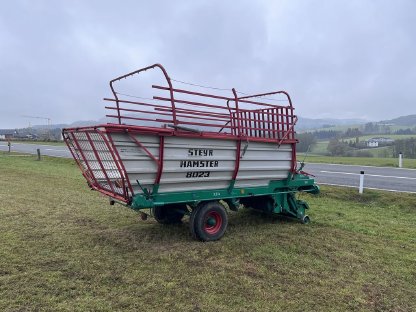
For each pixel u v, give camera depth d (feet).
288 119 27.96
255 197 28.86
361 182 41.81
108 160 21.83
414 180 51.72
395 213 34.47
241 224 28.43
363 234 26.66
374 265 20.48
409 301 16.43
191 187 23.07
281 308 15.20
